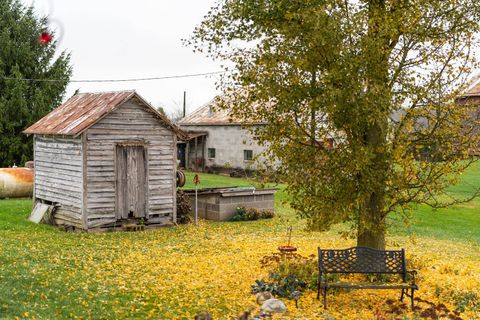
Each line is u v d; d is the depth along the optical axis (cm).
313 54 1162
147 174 2200
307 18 1121
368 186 1189
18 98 3809
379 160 1239
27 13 4006
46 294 1159
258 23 1254
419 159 1297
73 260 1537
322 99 1141
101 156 2091
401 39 1280
